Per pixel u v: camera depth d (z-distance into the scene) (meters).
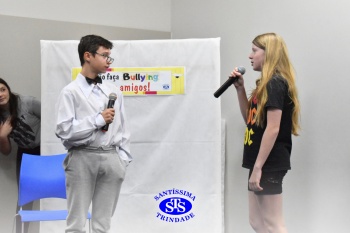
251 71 4.48
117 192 3.18
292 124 3.04
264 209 2.95
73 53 4.30
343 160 3.60
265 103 2.87
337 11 3.67
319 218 3.80
